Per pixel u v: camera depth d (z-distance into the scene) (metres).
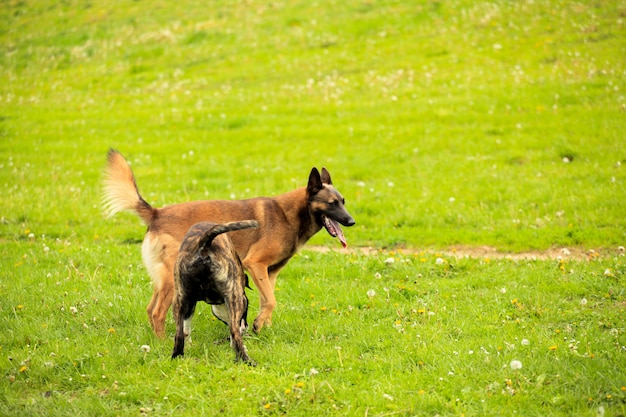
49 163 22.67
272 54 37.56
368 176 20.94
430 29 37.72
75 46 43.19
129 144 25.06
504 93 27.36
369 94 29.75
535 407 7.34
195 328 10.15
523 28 34.94
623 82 26.44
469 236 15.43
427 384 7.99
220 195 19.02
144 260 9.93
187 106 30.27
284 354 8.93
